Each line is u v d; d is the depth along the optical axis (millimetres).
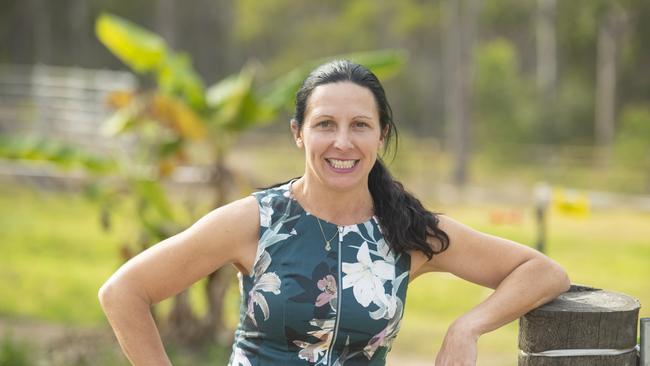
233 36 37656
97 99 19328
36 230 15117
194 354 8172
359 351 2508
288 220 2527
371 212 2578
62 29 34062
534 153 28594
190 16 36594
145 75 31562
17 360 7359
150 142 8047
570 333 2453
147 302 2488
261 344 2516
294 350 2488
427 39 37938
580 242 15562
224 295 8430
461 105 26438
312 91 2482
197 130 7812
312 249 2500
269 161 24172
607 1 31578
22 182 18359
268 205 2549
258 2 37469
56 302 10500
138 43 7785
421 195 21453
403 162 23719
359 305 2467
